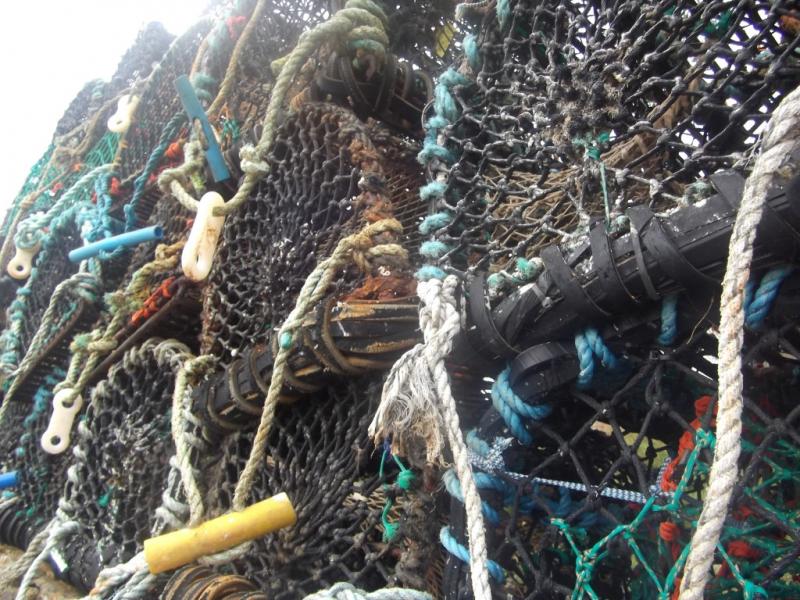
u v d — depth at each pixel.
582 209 0.62
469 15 0.85
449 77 0.82
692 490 0.60
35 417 1.61
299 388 0.85
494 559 0.63
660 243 0.50
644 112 0.69
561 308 0.57
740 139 0.62
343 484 0.80
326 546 0.81
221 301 1.07
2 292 2.06
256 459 0.82
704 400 0.57
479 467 0.63
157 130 1.55
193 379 1.06
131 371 1.23
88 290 1.48
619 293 0.53
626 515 0.68
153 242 1.40
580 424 0.71
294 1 1.32
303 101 1.05
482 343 0.64
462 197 0.80
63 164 1.96
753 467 0.50
